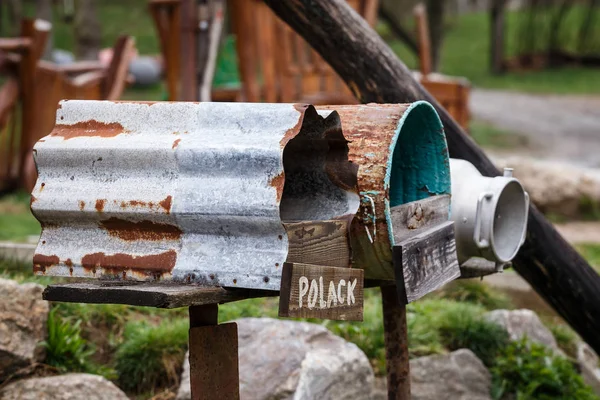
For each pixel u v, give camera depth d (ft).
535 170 64.18
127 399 24.29
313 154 16.42
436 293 36.42
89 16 105.19
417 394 29.22
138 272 15.39
